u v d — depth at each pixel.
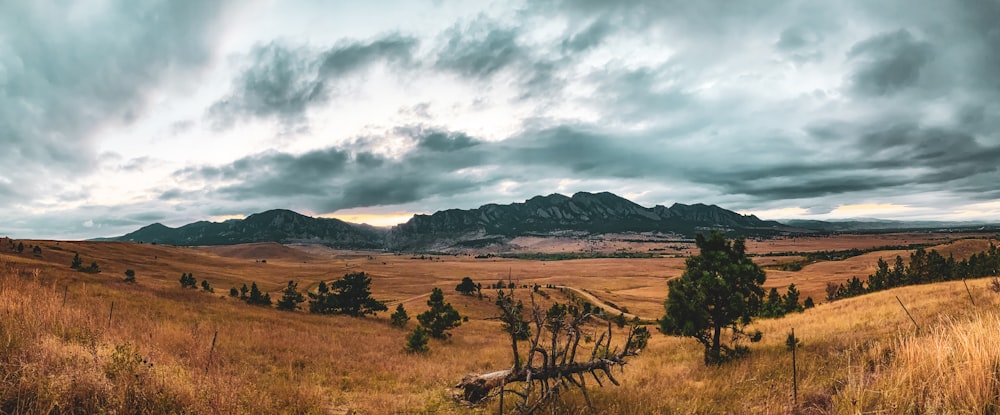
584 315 8.58
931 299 19.97
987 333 4.95
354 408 9.23
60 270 47.66
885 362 7.64
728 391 9.02
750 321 14.57
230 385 7.59
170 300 33.03
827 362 9.76
